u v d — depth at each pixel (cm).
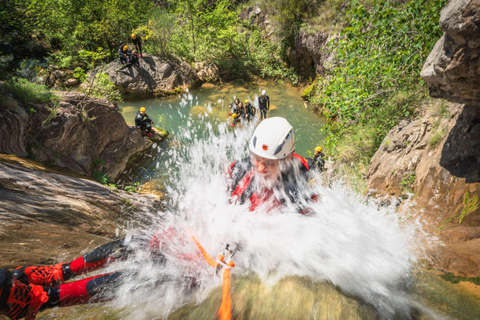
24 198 410
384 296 249
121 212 610
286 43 1755
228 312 205
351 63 841
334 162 863
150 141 1222
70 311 234
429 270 313
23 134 776
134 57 1617
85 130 945
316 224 271
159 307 231
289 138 235
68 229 416
